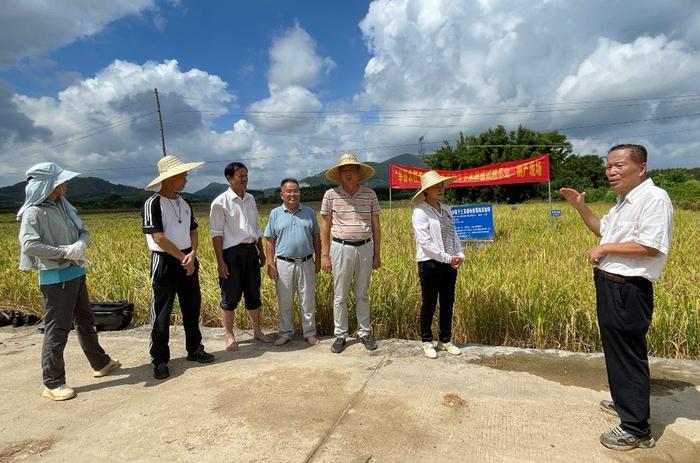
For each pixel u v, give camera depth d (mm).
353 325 5551
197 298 4508
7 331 5922
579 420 3156
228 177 4770
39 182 3604
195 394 3752
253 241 4949
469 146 48438
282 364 4367
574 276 5867
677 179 41281
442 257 4246
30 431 3248
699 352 4508
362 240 4652
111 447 2998
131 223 28297
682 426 3070
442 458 2758
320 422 3209
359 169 4719
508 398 3498
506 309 5152
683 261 7215
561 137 54281
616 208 2936
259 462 2770
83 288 4031
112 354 4859
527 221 15984
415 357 4477
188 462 2797
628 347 2793
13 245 13758
